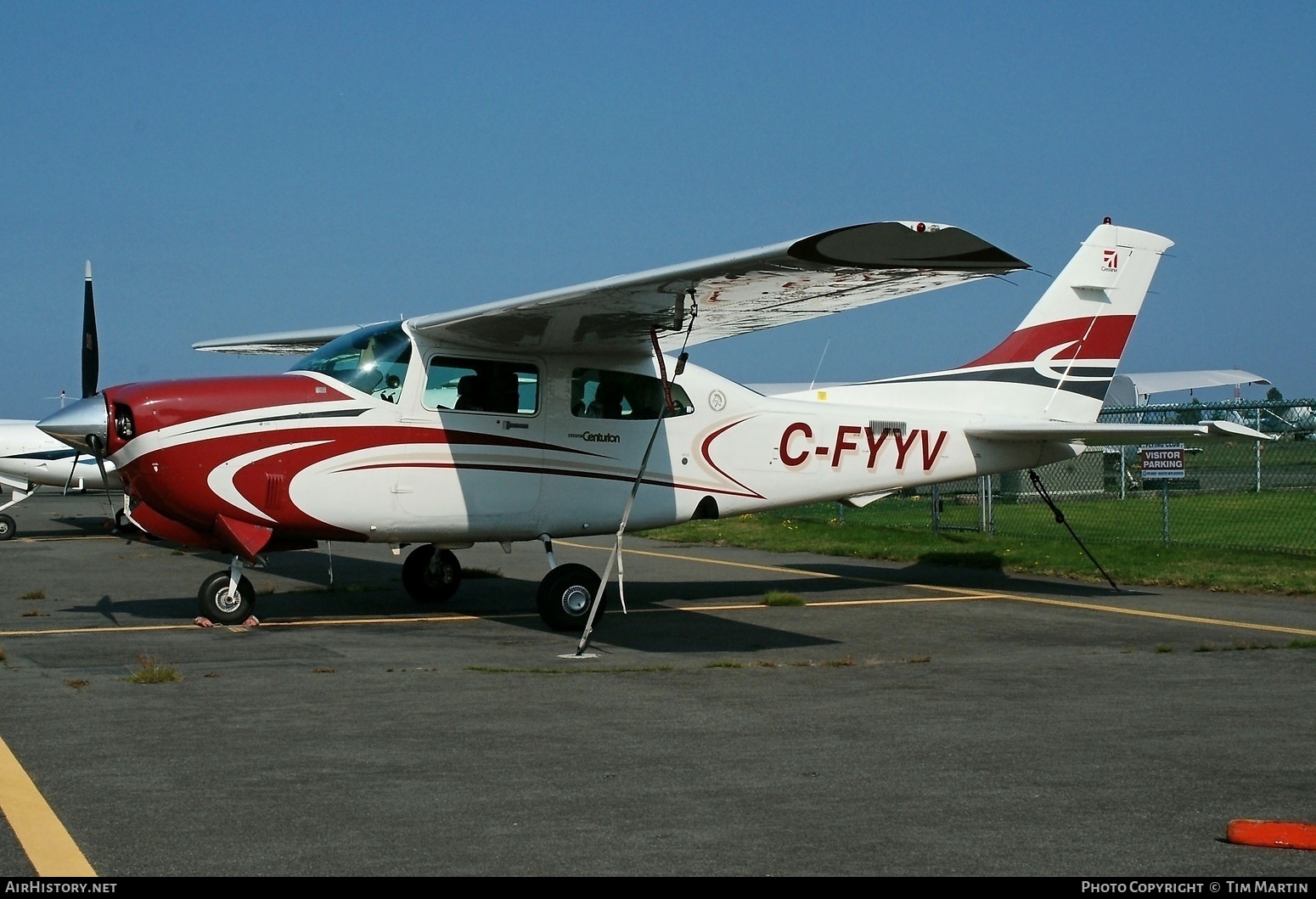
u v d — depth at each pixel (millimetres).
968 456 11656
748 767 5004
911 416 11398
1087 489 25844
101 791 4555
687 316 8852
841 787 4691
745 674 7316
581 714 6070
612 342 9727
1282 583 11766
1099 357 12258
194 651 8062
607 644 8594
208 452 8906
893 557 15289
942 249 7023
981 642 8734
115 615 10016
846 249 7000
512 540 9898
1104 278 12250
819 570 14234
